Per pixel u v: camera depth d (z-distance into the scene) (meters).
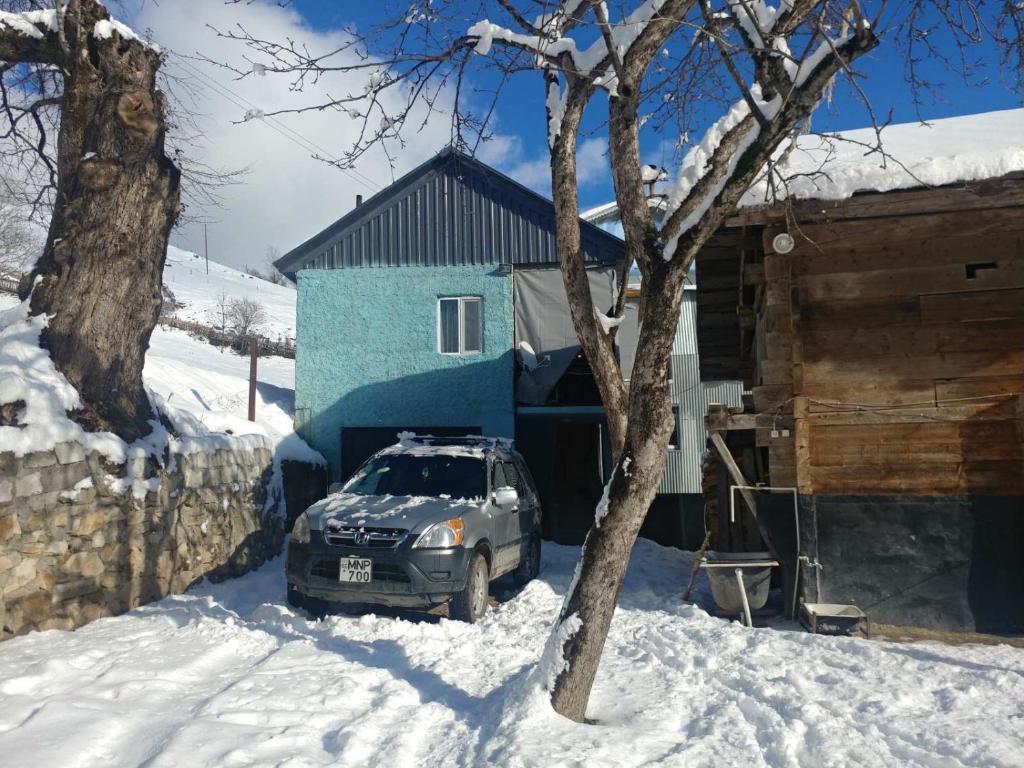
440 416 14.09
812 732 4.06
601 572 4.21
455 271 14.37
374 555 7.00
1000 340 6.73
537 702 4.12
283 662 5.29
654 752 3.86
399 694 4.59
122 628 6.21
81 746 3.76
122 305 7.73
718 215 4.14
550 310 14.26
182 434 8.74
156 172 7.98
